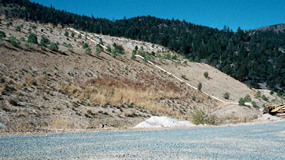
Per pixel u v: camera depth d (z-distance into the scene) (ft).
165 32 476.13
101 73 91.09
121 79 94.02
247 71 301.63
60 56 91.35
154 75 120.57
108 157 14.44
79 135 22.29
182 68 165.99
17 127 30.53
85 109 51.80
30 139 18.94
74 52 105.91
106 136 22.33
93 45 164.96
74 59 94.94
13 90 48.26
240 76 266.16
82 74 81.46
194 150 17.63
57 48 97.55
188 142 20.88
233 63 362.74
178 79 133.28
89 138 20.70
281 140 25.31
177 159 14.79
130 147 17.52
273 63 415.03
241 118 73.31
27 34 131.85
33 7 515.91
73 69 82.43
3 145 15.99
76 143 18.08
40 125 35.83
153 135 24.30
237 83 179.22
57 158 13.60
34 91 52.16
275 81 290.76
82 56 104.37
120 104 64.75
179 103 90.02
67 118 42.63
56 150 15.46
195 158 15.26
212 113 84.94
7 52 71.36
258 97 145.69
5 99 42.52
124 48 212.64
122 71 105.70
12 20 164.76
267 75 310.45
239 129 33.83
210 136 25.27
